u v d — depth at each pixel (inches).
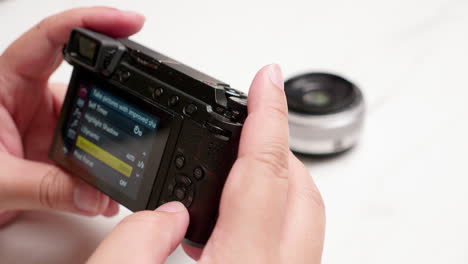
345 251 20.2
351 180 22.0
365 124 23.8
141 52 17.1
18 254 19.2
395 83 25.5
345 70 26.1
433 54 26.9
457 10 29.8
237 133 15.8
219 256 15.2
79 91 17.9
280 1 30.6
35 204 18.7
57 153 18.4
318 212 17.3
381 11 30.1
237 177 15.4
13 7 28.4
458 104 24.5
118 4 29.8
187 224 16.0
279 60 26.7
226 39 28.0
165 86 16.7
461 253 20.1
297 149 22.3
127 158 17.2
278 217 15.5
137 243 15.2
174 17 29.3
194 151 16.1
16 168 18.5
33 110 20.6
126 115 17.2
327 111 21.9
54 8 28.7
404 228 20.7
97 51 17.1
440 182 21.9
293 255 16.5
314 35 28.4
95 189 18.8
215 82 16.7
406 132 23.5
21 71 19.7
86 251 19.4
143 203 16.8
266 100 15.8
